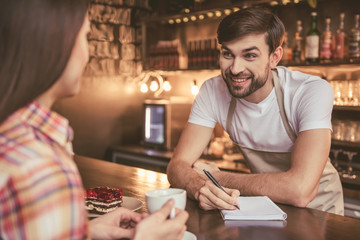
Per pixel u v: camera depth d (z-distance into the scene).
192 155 1.61
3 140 0.46
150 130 3.79
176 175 1.45
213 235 0.96
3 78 0.49
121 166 1.92
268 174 1.34
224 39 1.35
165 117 3.58
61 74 0.52
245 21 1.31
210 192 1.15
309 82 1.47
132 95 4.17
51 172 0.45
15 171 0.44
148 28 4.11
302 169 1.29
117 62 3.98
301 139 1.37
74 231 0.46
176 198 0.90
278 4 3.09
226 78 1.42
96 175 1.71
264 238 0.93
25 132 0.48
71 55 0.54
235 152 3.40
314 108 1.39
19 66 0.49
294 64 2.85
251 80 1.38
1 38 0.49
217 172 1.47
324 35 2.79
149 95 4.25
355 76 2.90
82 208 0.48
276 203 1.28
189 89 3.98
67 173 0.46
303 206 1.24
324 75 2.96
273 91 1.52
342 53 2.76
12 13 0.48
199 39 3.86
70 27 0.51
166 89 3.91
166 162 3.38
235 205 1.13
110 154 4.02
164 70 3.77
